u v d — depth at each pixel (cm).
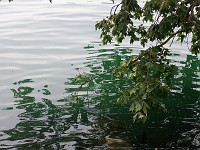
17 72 1230
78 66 1282
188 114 951
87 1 2477
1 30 1752
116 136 846
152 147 802
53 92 1076
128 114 953
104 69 1249
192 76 1202
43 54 1416
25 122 904
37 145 799
